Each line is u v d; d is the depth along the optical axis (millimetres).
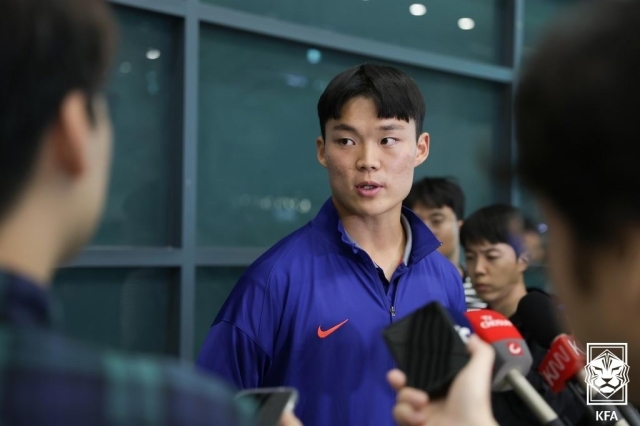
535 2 4172
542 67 461
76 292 2678
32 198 484
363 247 1600
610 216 451
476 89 3951
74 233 517
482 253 2074
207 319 3008
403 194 1569
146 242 2857
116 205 2779
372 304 1534
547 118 454
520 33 4078
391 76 1562
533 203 503
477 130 3959
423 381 878
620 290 469
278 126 3219
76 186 504
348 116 1534
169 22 2902
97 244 2730
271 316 1484
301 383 1470
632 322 475
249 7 3115
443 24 3822
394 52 3543
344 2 3428
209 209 3021
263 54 3164
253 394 777
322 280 1522
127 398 451
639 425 993
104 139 534
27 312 456
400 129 1546
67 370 445
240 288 1525
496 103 4027
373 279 1551
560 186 464
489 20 4020
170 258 2850
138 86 2832
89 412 438
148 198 2867
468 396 760
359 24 3484
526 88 471
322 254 1556
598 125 432
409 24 3680
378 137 1540
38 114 476
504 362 988
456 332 898
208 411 470
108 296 2752
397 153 1544
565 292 505
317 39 3266
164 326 2898
